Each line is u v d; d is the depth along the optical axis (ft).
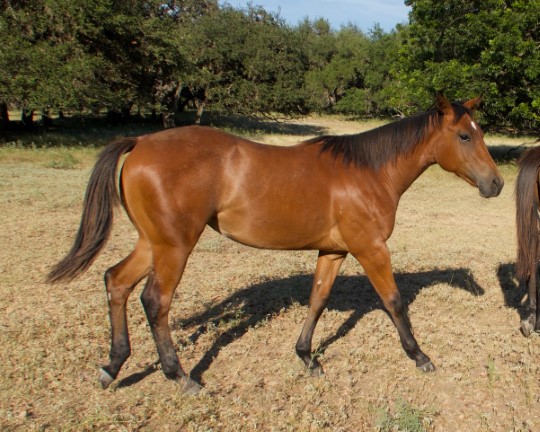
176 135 10.22
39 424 9.21
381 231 10.91
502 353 12.59
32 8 54.19
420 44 50.26
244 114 95.45
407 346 11.60
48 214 25.91
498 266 19.97
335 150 11.04
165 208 9.70
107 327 13.38
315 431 9.32
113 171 9.98
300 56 97.91
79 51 54.24
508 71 42.75
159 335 10.36
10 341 12.26
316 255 21.11
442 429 9.63
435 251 21.83
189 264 19.45
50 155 46.73
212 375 11.38
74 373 11.18
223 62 90.38
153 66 70.64
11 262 18.35
